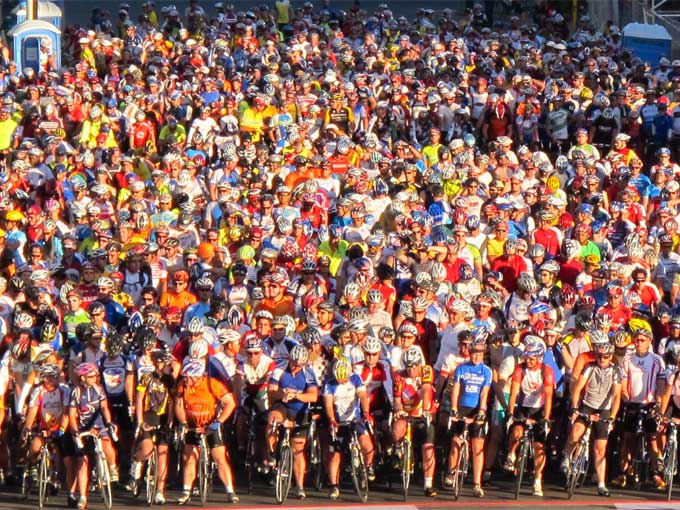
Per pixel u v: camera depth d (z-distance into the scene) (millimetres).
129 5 96500
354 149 60562
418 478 45000
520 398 43250
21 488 43781
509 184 59656
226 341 42562
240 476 45062
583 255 52562
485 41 80562
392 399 42812
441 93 68625
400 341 43188
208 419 41406
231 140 65250
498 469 46250
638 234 51844
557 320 46656
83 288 49125
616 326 46938
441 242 50688
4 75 73562
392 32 83375
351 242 52844
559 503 42688
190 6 84438
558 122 68188
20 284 47531
